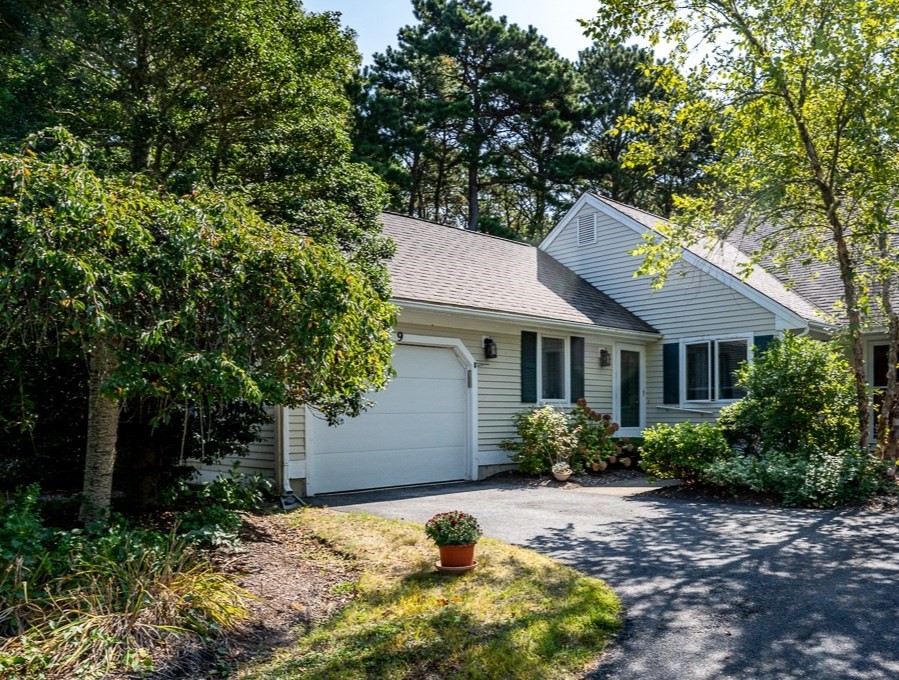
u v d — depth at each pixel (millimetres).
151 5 6426
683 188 28594
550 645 4000
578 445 11695
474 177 28578
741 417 10242
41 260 3955
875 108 8203
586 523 7496
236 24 6648
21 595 3922
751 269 10000
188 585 4387
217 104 7203
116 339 4566
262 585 4973
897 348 9594
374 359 5816
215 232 4863
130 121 6777
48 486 7371
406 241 12758
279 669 3723
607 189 30156
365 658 3824
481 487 10523
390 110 26125
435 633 4148
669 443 9789
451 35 27875
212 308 4941
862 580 5199
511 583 5082
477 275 12711
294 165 7586
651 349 14898
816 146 9188
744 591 4996
